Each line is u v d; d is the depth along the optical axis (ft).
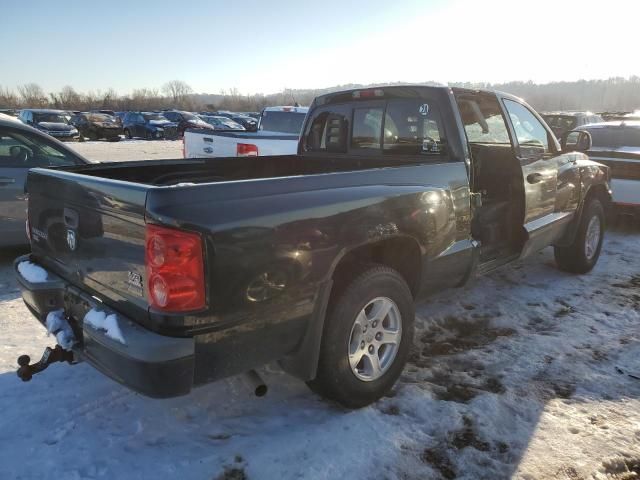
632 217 25.22
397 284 10.53
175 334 7.48
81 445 9.17
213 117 122.83
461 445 9.37
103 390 10.95
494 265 14.33
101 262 8.63
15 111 122.72
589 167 18.62
